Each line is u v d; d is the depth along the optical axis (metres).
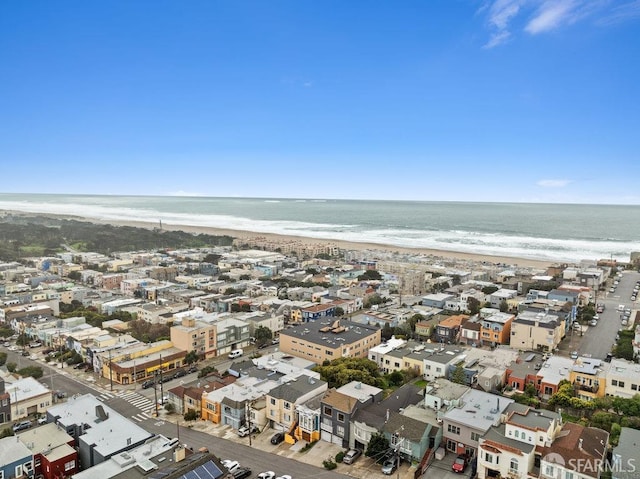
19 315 161.62
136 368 115.62
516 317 148.25
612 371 101.81
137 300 189.50
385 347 128.12
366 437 79.69
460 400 85.56
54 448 74.06
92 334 139.88
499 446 69.94
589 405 91.25
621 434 75.44
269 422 91.06
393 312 169.75
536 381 105.06
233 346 142.62
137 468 66.31
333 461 78.12
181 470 63.31
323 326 143.25
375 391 94.25
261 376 106.19
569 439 69.44
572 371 104.31
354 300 187.88
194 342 130.88
